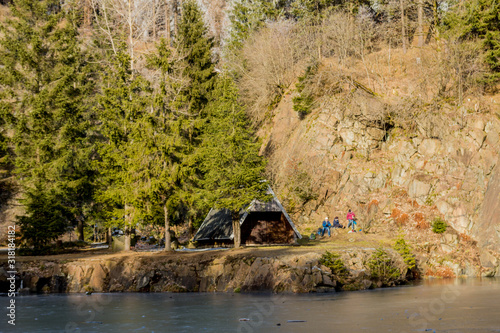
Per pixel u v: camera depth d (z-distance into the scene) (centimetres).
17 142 4431
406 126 5081
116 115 3922
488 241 4050
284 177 5291
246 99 6744
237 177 3394
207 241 3988
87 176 4378
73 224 4522
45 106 4466
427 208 4447
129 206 3791
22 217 3841
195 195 3550
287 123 5888
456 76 5128
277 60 6569
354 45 6319
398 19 6925
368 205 4734
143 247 4262
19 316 1908
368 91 5453
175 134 3644
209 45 5891
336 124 5294
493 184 4300
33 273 2958
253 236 3791
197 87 5472
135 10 5509
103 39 6506
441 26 5806
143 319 1775
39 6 4678
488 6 5266
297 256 2822
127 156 3856
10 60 4500
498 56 5131
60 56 4694
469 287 2816
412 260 3466
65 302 2352
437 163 4666
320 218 4944
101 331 1546
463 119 4750
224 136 3519
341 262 2836
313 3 6938
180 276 2936
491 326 1480
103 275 3019
